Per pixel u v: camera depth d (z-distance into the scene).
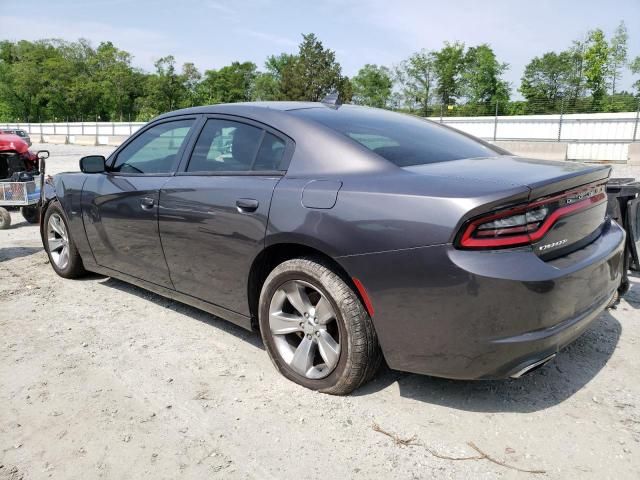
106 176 4.16
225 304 3.29
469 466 2.26
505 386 2.88
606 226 3.07
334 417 2.62
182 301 3.67
